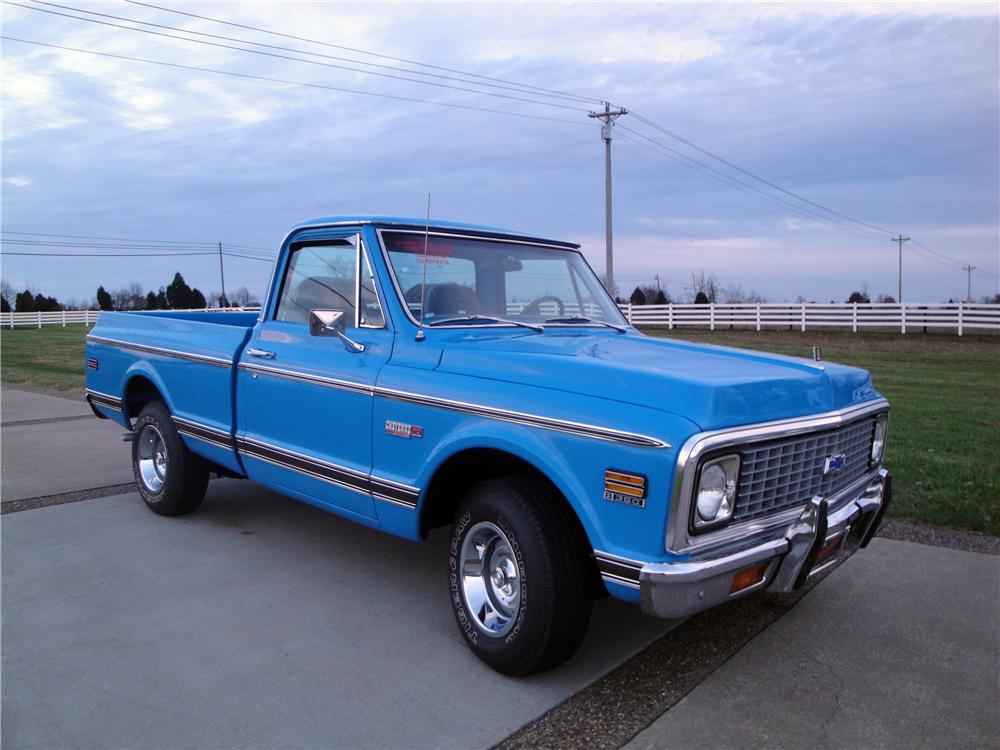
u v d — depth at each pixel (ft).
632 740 9.44
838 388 11.39
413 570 15.29
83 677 10.92
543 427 10.16
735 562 9.20
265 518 18.69
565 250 16.26
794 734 9.58
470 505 11.25
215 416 16.57
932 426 30.66
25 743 9.32
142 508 19.54
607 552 9.40
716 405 9.16
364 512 13.14
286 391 14.56
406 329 12.75
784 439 9.94
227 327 16.53
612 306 16.33
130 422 20.07
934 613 13.25
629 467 9.20
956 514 18.21
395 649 11.85
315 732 9.56
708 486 9.05
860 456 12.28
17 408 38.55
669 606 8.95
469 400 11.13
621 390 9.81
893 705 10.27
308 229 14.85
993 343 78.13
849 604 13.65
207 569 15.23
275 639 12.16
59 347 88.99
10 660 11.42
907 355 70.49
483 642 11.05
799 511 10.41
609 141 104.12
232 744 9.30
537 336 13.44
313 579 14.74
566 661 11.03
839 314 92.27
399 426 12.19
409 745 9.30
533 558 10.18
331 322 12.90
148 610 13.24
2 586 14.28
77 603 13.52
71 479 22.56
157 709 10.10
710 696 10.50
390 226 13.62
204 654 11.63
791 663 11.47
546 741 9.42
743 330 97.35
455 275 13.96
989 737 9.54
